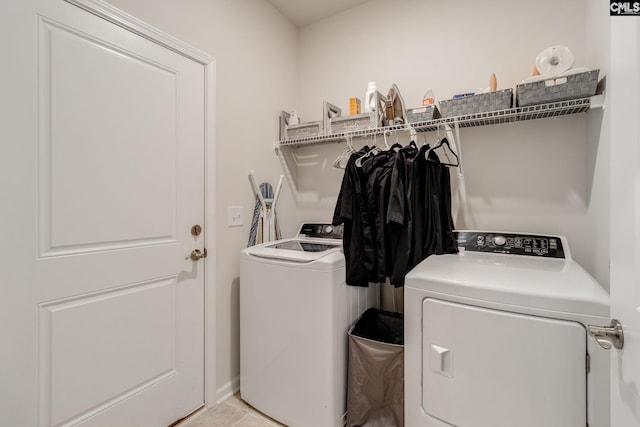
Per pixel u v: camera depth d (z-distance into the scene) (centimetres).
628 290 56
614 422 64
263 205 205
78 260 119
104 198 127
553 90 133
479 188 178
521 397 100
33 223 108
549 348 96
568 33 156
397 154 148
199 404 166
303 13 232
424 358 119
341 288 150
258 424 158
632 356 55
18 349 105
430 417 117
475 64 180
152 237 145
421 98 198
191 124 162
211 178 171
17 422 104
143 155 141
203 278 168
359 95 223
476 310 107
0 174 100
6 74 101
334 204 232
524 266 133
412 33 202
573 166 155
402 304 197
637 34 53
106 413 128
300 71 251
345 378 153
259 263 163
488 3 177
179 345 156
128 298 136
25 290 106
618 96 61
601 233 128
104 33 126
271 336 159
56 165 113
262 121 210
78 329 120
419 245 151
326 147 236
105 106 127
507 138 171
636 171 53
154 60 144
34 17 107
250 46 200
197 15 165
